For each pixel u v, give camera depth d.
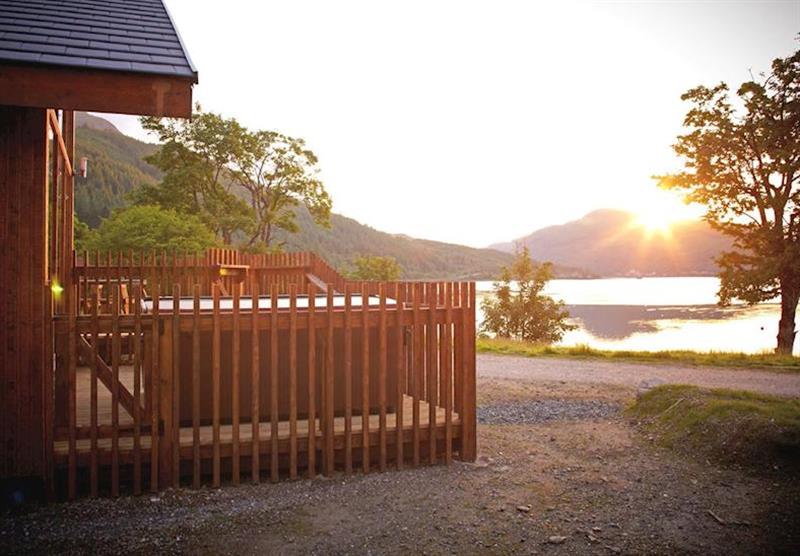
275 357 5.92
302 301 8.27
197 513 5.19
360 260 73.50
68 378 5.45
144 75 5.25
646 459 6.98
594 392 11.09
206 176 51.59
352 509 5.35
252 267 15.77
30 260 5.32
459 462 6.72
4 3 6.62
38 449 5.36
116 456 5.49
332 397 6.13
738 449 6.89
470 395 6.78
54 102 5.08
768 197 25.30
